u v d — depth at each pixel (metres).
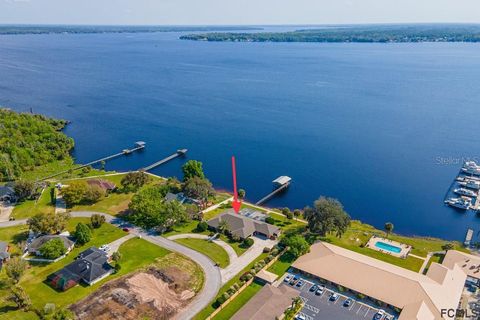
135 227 134.50
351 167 196.12
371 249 125.19
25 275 108.00
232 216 135.12
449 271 107.25
